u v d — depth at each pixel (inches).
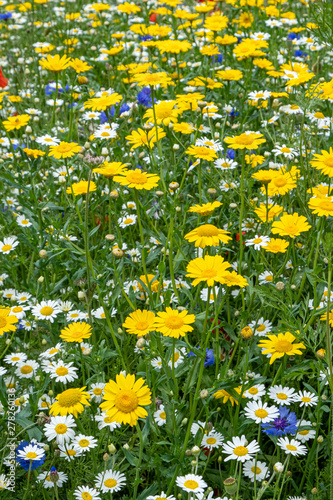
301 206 136.8
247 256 138.5
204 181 153.7
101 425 102.1
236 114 185.0
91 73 239.0
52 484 97.0
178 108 155.9
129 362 124.7
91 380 110.2
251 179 140.6
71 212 142.7
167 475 97.1
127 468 107.1
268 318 127.0
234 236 147.7
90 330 111.7
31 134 185.0
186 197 144.3
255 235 135.2
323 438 105.6
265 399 102.3
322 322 113.0
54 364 105.3
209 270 89.6
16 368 116.6
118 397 82.4
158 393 115.3
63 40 268.1
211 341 116.8
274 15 237.0
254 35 216.4
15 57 268.5
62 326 133.8
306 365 107.3
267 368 114.8
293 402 109.4
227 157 154.0
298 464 101.0
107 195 145.3
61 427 93.3
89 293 112.3
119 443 106.4
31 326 124.6
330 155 117.7
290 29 241.9
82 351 107.5
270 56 218.5
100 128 156.8
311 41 207.0
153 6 298.4
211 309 117.1
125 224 143.2
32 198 141.4
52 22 300.0
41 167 168.2
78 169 153.6
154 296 112.8
